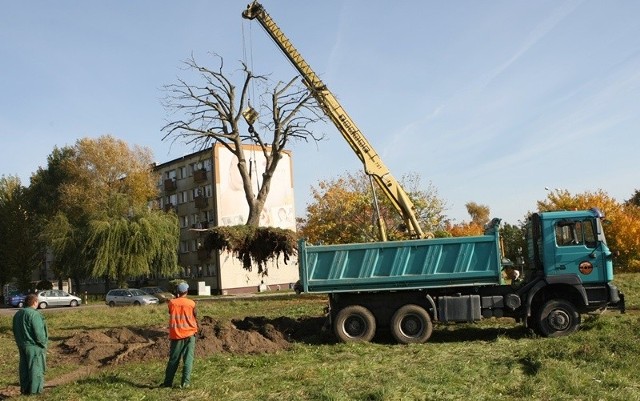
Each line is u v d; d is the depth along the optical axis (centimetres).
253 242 1739
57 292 4875
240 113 1819
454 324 1711
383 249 1488
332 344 1463
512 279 1514
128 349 1366
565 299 1452
